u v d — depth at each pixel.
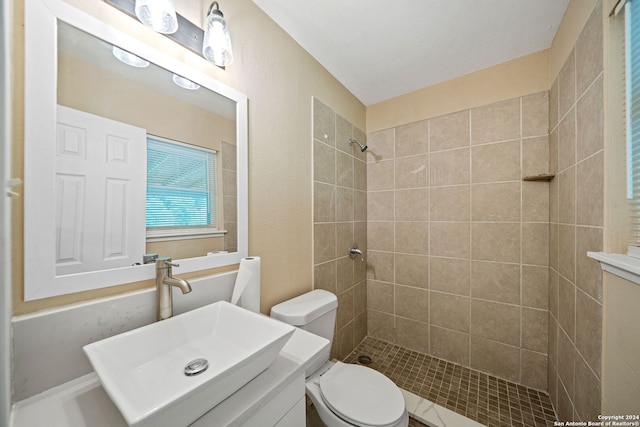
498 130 1.59
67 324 0.59
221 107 0.99
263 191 1.17
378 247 2.09
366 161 2.14
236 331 0.75
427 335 1.86
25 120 0.55
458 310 1.73
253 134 1.12
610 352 0.79
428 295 1.85
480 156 1.65
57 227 0.60
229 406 0.53
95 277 0.66
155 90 0.80
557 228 1.30
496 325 1.60
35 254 0.57
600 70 0.87
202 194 0.93
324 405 0.96
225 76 1.00
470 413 1.30
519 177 1.52
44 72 0.58
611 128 0.82
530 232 1.50
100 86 0.68
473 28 1.28
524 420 1.25
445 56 1.51
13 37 0.54
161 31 0.74
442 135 1.79
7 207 0.36
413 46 1.42
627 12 0.78
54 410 0.52
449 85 1.76
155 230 0.80
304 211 1.44
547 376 1.44
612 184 0.82
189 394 0.43
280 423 0.64
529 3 1.12
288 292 1.32
